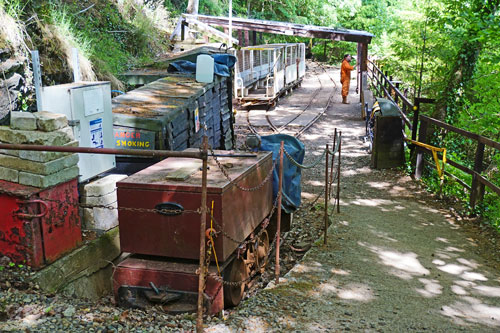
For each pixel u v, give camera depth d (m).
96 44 14.49
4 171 5.69
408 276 6.51
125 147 8.46
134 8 20.08
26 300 5.04
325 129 17.89
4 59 8.92
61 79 10.82
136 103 9.38
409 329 5.01
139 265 5.54
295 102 24.41
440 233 8.20
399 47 21.12
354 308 5.50
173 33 22.44
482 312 5.52
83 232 6.67
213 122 12.46
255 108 22.41
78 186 6.73
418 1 19.92
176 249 5.48
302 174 12.10
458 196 10.35
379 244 7.67
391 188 10.89
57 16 12.05
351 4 47.62
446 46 17.89
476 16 12.69
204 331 4.74
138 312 5.24
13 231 5.55
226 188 5.30
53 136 5.67
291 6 44.41
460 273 6.66
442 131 13.56
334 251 7.35
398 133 12.27
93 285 6.34
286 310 5.37
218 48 18.23
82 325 4.61
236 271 5.88
